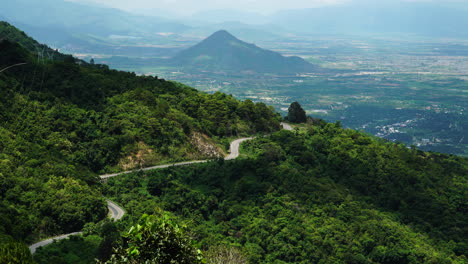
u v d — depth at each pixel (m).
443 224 124.00
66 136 127.88
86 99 146.62
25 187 100.25
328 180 136.50
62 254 83.06
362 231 110.88
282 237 102.62
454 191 143.50
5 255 25.78
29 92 136.00
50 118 130.12
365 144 168.62
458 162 176.25
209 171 133.38
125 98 155.12
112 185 121.00
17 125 122.69
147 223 22.23
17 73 143.12
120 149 132.62
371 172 146.38
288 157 149.25
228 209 115.94
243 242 102.38
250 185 125.38
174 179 127.00
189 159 141.12
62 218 95.69
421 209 131.62
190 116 165.50
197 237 94.62
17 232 85.56
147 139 138.62
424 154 178.75
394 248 103.69
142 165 132.38
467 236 119.50
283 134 164.88
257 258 92.69
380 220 117.69
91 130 133.50
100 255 80.25
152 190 120.56
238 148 156.38
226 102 182.12
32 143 119.38
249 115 181.25
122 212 107.25
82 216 98.12
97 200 103.88
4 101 127.00
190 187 126.25
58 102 138.50
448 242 115.44
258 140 159.62
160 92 174.38
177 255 22.12
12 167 104.62
